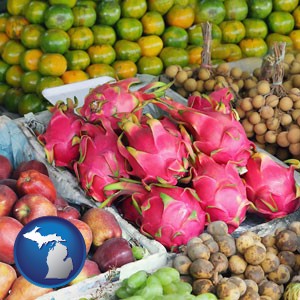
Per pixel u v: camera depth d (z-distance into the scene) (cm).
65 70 163
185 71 144
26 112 165
